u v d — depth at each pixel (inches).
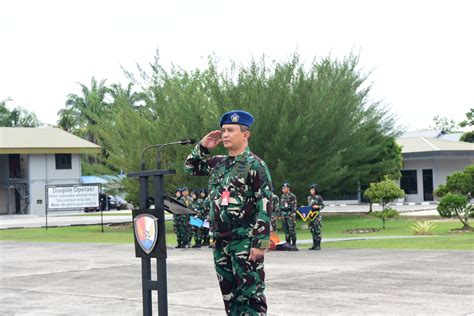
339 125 1251.8
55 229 1387.8
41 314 347.6
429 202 2133.4
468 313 314.7
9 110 3371.1
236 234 219.3
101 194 1469.0
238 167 220.7
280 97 1216.2
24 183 2406.5
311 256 613.3
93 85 3211.1
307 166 1222.9
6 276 521.7
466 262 519.8
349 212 1643.7
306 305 345.1
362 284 415.2
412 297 362.0
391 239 808.3
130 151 1358.3
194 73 1370.6
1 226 1533.0
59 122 3201.3
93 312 349.4
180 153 1252.5
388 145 1628.9
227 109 1205.1
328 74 1305.4
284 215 701.3
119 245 837.2
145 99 1414.9
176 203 223.9
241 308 223.6
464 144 2292.1
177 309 345.7
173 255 675.4
